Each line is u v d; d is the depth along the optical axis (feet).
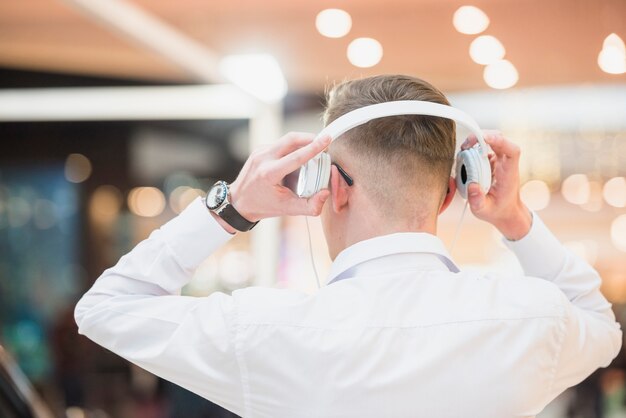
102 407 15.34
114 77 15.11
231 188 3.73
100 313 3.70
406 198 3.70
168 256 3.79
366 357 3.50
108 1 7.95
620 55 10.44
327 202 3.81
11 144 16.84
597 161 13.12
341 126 3.57
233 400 3.62
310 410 3.51
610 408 13.50
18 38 11.43
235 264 14.61
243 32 10.53
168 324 3.64
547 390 3.61
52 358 16.02
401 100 3.75
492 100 13.00
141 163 16.83
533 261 4.17
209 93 11.41
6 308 16.48
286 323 3.56
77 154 16.87
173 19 10.25
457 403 3.48
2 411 5.90
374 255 3.70
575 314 3.72
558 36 10.36
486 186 3.78
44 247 16.78
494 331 3.54
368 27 10.35
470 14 10.02
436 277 3.66
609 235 13.50
